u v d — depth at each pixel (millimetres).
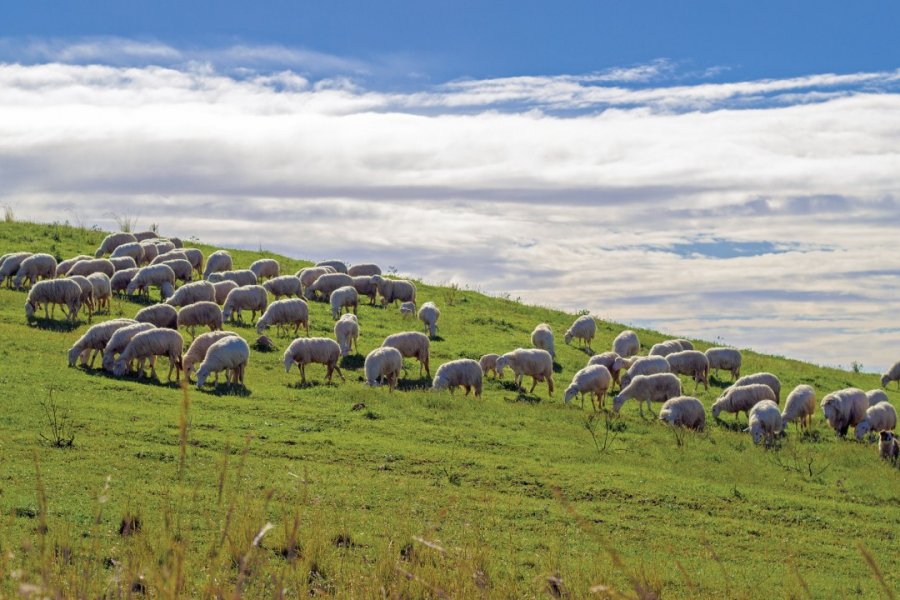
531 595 12227
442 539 14922
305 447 21250
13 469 16938
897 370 45906
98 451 18891
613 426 27016
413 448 22000
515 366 33000
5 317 34188
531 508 18016
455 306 49812
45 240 51562
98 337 28141
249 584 8141
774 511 19719
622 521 17953
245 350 28188
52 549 9914
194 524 14078
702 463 23453
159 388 26219
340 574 11406
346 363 33875
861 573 16125
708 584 14180
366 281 45000
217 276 42469
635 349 41906
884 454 26234
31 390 23688
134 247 46344
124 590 7891
